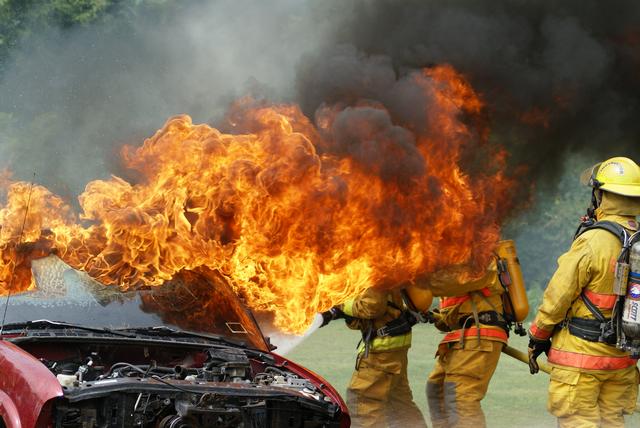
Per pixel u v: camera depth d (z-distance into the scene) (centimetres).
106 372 888
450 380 1130
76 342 869
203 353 945
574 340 908
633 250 865
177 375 844
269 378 889
